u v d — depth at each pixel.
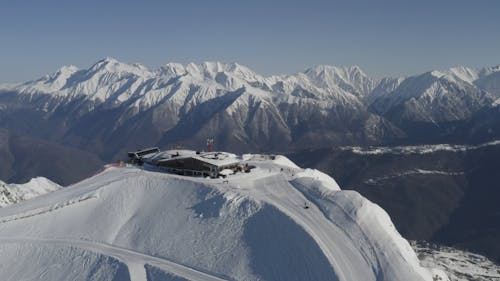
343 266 63.47
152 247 77.94
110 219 88.00
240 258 70.75
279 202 82.75
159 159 115.44
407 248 72.81
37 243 83.06
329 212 77.56
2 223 89.25
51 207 92.69
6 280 76.31
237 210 81.44
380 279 61.06
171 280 68.31
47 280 74.94
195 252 74.31
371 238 69.75
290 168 111.50
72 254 79.06
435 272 81.62
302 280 63.72
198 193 89.75
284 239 71.50
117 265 73.81
